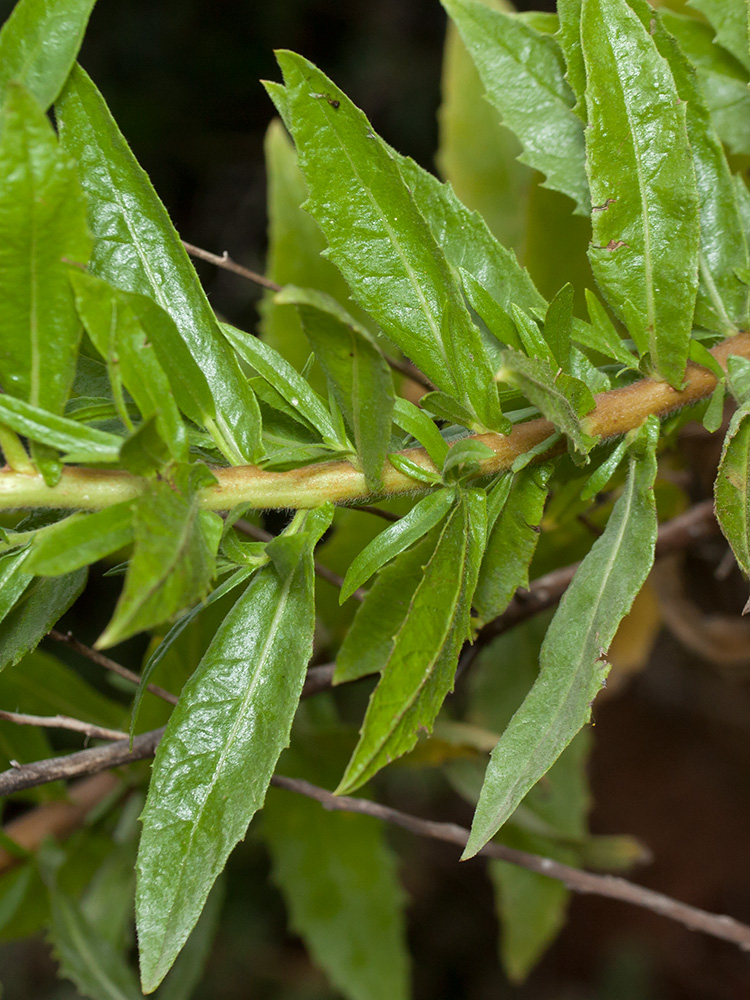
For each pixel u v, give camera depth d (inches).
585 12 19.4
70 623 64.5
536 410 19.6
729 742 110.7
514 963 30.5
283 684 18.9
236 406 19.0
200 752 18.9
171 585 17.1
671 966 108.3
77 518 18.2
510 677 30.7
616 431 19.6
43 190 17.8
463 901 107.3
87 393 19.4
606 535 19.4
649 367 19.8
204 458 19.1
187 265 19.1
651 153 19.6
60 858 24.8
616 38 19.5
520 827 29.1
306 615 19.0
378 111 85.4
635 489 19.4
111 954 24.8
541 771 18.4
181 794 18.8
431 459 19.2
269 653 19.0
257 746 18.9
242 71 84.1
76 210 17.9
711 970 107.2
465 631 18.8
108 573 19.1
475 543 19.0
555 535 25.4
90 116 18.9
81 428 18.1
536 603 24.3
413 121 84.5
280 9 83.9
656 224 19.6
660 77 19.5
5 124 17.7
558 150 21.1
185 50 83.0
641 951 109.1
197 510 17.9
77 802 25.8
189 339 19.1
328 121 19.0
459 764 26.2
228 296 74.7
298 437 19.5
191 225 83.7
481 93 27.0
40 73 18.4
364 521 24.6
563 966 110.4
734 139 21.8
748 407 18.7
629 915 111.9
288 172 25.1
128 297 18.2
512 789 18.6
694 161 20.5
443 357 19.4
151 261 19.1
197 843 18.7
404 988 27.9
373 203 19.2
